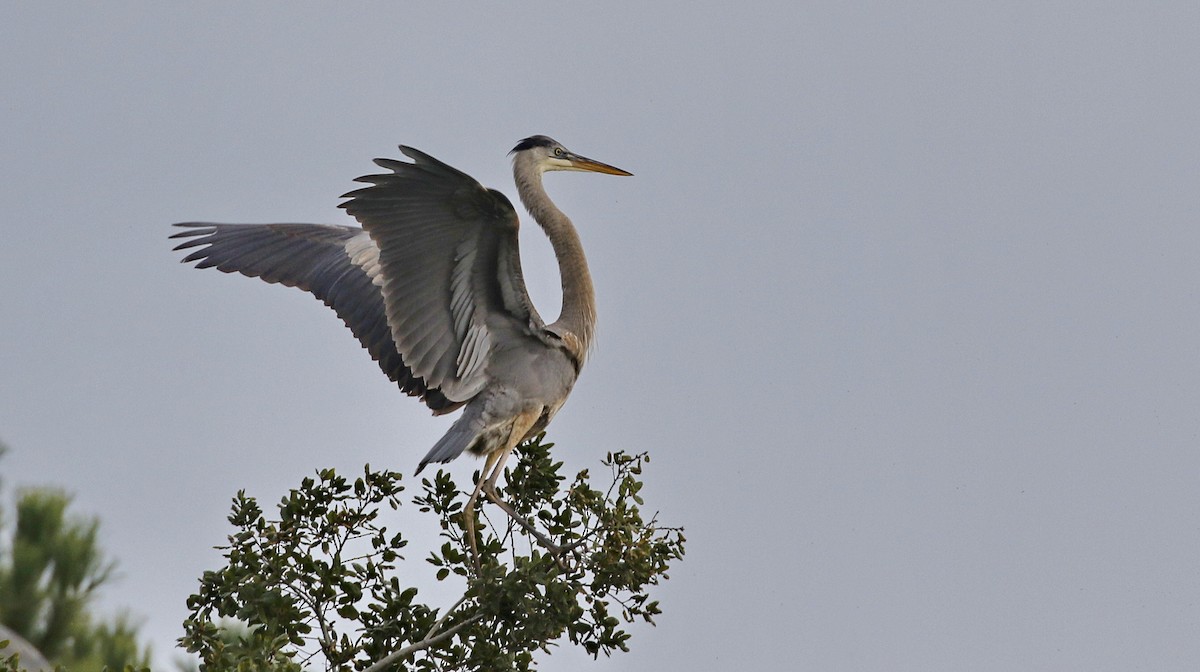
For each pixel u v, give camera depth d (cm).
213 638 1029
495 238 1190
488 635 1047
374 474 1095
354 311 1395
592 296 1414
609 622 1053
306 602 1063
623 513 1080
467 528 1176
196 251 1472
